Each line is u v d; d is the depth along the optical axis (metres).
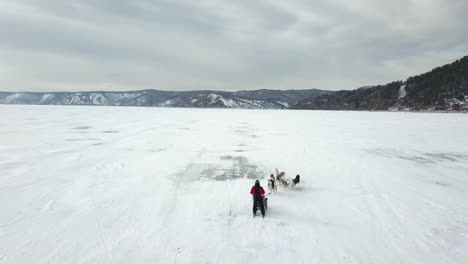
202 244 5.24
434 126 31.97
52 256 4.77
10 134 20.20
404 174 10.76
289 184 8.68
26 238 5.38
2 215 6.43
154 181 9.44
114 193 8.12
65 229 5.79
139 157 13.35
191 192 8.35
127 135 21.30
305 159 13.36
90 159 12.63
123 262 4.61
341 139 20.42
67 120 34.59
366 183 9.48
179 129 26.69
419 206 7.38
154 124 31.80
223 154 14.42
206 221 6.27
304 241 5.40
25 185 8.66
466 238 5.66
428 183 9.59
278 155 14.27
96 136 20.30
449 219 6.59
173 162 12.41
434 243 5.42
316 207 7.23
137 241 5.32
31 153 13.62
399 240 5.52
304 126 31.42
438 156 14.48
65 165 11.37
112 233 5.64
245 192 8.41
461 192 8.64
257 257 4.81
